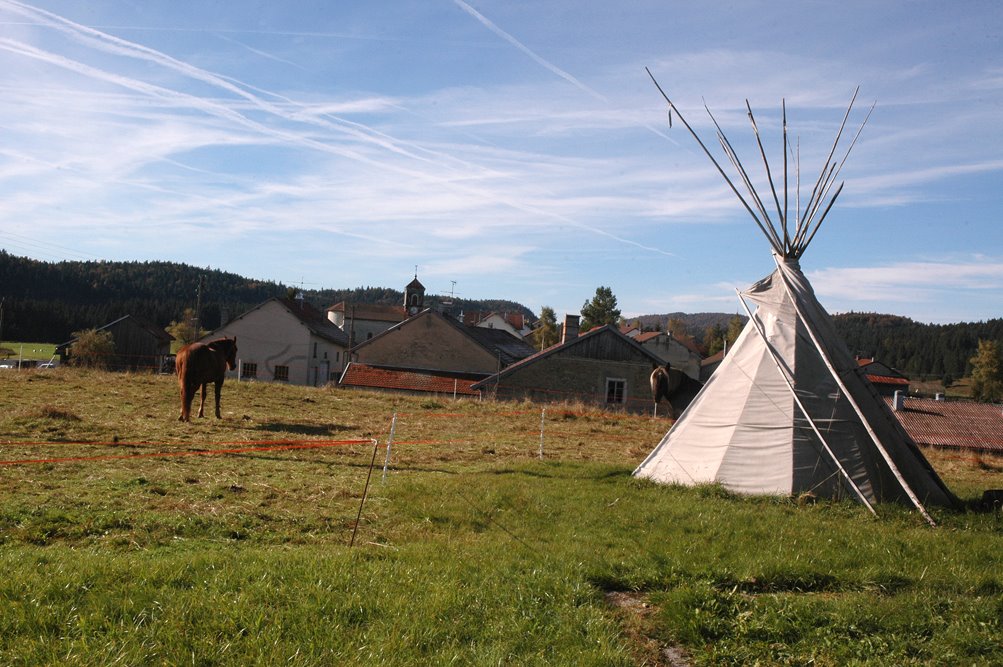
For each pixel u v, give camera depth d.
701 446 12.52
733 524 9.59
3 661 4.82
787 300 12.80
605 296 110.50
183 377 16.39
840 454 11.62
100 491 9.67
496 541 8.55
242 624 5.54
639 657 5.77
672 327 127.69
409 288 79.81
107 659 4.90
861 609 6.54
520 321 120.12
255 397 23.00
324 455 13.66
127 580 6.25
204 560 6.86
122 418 16.20
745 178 13.04
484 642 5.68
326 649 5.28
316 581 6.46
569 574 7.17
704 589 6.80
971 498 12.73
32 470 10.59
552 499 10.73
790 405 12.06
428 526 9.20
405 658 5.27
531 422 22.27
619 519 9.76
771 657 5.81
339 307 92.06
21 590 5.84
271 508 9.50
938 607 6.80
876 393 12.33
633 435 20.81
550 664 5.39
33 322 95.88
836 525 9.80
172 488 10.12
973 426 39.81
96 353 56.91
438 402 25.78
